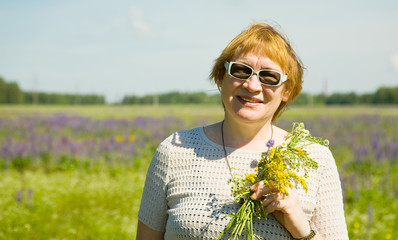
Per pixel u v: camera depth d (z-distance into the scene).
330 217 2.11
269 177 1.96
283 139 2.26
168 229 2.18
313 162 2.01
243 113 2.10
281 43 2.11
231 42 2.16
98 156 11.37
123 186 8.75
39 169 10.75
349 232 5.88
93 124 19.28
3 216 6.45
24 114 33.38
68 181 9.25
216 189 2.13
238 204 2.06
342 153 12.16
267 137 2.25
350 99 62.25
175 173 2.25
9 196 7.70
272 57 2.07
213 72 2.28
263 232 2.00
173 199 2.22
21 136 16.28
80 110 46.97
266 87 2.09
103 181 9.30
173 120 22.66
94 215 6.84
